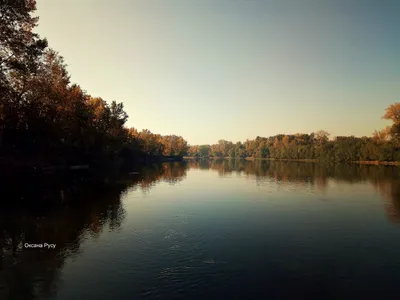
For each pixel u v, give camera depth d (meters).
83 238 19.28
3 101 44.34
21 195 34.56
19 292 12.33
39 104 51.22
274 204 31.38
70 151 73.94
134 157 127.94
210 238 19.52
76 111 66.25
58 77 54.94
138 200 33.09
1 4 33.12
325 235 20.39
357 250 17.47
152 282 13.16
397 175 64.94
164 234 20.30
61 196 34.59
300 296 12.11
